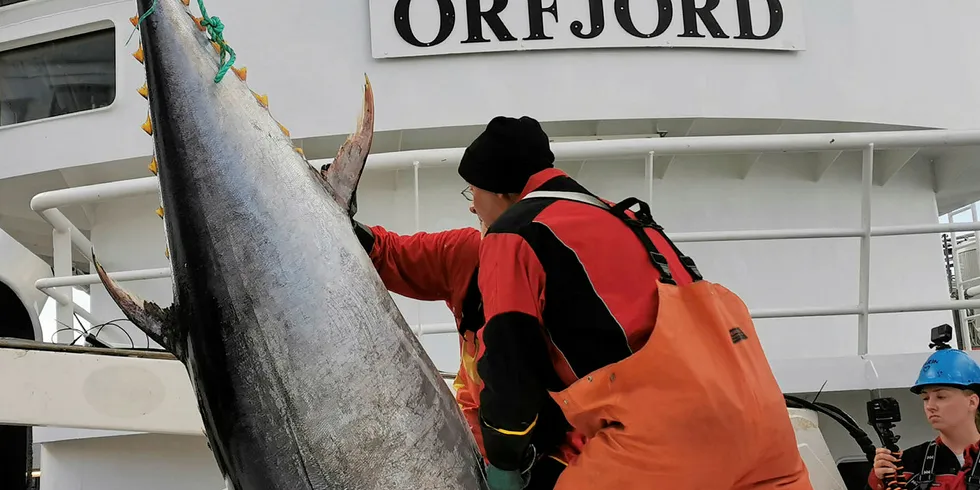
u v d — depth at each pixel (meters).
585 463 1.40
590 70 3.76
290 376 1.38
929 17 4.06
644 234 1.54
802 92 3.86
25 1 4.20
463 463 1.42
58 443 3.07
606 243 1.46
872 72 3.95
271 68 3.77
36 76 4.25
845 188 4.18
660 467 1.33
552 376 1.51
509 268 1.45
